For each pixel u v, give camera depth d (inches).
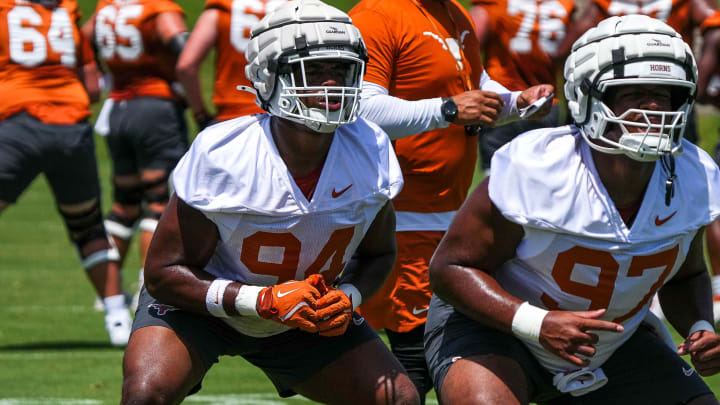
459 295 513.7
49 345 1021.2
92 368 924.6
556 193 489.7
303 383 556.7
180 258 523.2
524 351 532.1
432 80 661.3
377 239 557.6
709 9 1066.7
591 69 485.1
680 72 477.1
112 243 1037.2
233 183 506.6
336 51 500.7
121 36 1117.7
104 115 1159.0
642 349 548.4
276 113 510.6
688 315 539.8
